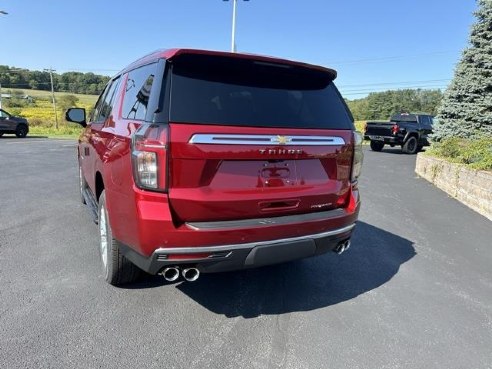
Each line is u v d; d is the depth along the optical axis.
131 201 2.78
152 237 2.67
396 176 11.77
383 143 20.72
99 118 4.80
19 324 2.95
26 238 4.84
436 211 7.36
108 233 3.41
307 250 3.20
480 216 7.06
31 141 22.94
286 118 3.16
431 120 20.52
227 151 2.80
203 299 3.51
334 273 4.25
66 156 14.50
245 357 2.71
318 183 3.30
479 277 4.29
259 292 3.71
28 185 8.30
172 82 2.83
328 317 3.31
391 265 4.55
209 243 2.75
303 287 3.87
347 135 3.48
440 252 5.06
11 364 2.51
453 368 2.71
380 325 3.22
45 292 3.47
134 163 2.71
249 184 2.93
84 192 5.91
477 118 12.59
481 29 12.41
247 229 2.85
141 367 2.55
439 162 10.02
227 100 2.96
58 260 4.18
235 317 3.23
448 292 3.88
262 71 3.21
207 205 2.77
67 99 77.62
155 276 3.88
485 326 3.27
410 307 3.55
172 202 2.68
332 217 3.28
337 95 3.67
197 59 2.93
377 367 2.68
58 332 2.88
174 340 2.86
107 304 3.32
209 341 2.88
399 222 6.48
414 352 2.87
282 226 2.99
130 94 3.52
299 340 2.95
